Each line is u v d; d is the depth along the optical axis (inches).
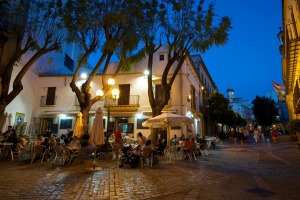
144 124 485.7
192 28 487.5
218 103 1288.1
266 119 1763.0
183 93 788.0
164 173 303.7
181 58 523.8
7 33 616.7
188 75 851.4
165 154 500.7
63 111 852.6
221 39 482.6
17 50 508.1
